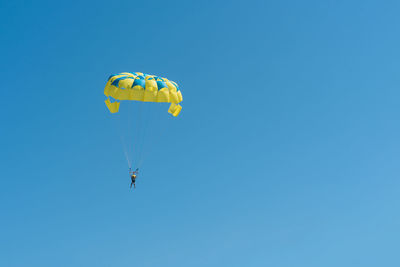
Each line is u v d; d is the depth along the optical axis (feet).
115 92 112.68
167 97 113.60
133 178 113.80
